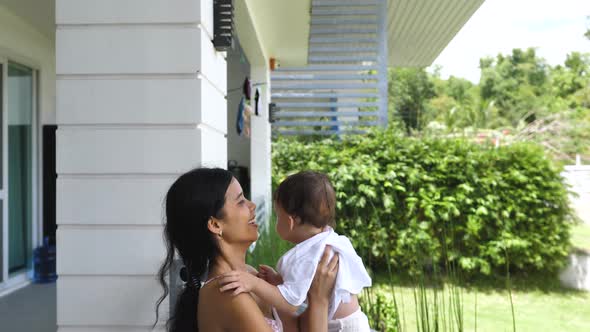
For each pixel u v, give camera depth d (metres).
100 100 2.00
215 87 2.29
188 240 1.22
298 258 1.34
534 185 5.74
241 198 1.28
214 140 2.28
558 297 5.67
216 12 2.25
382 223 5.81
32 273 4.52
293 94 8.22
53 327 3.27
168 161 1.99
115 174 2.00
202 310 1.16
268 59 6.60
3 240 4.07
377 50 7.57
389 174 5.70
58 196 1.99
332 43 7.82
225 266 1.25
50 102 4.75
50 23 4.14
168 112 1.99
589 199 7.91
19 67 4.34
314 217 1.51
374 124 7.44
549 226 5.84
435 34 9.12
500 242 5.74
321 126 7.81
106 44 2.00
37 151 4.57
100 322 1.98
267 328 1.13
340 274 1.33
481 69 30.14
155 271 1.97
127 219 1.98
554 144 9.93
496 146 6.12
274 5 4.54
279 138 7.04
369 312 3.31
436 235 5.85
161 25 2.00
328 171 5.90
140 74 2.00
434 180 5.84
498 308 5.23
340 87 7.73
